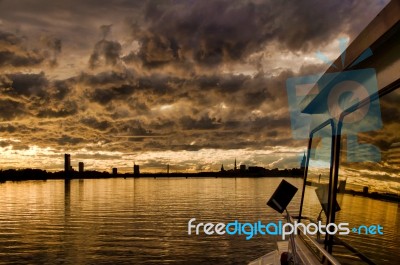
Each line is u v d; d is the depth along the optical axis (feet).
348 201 11.50
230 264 232.73
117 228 387.75
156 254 271.28
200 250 275.18
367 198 9.98
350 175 11.49
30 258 268.21
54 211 519.19
